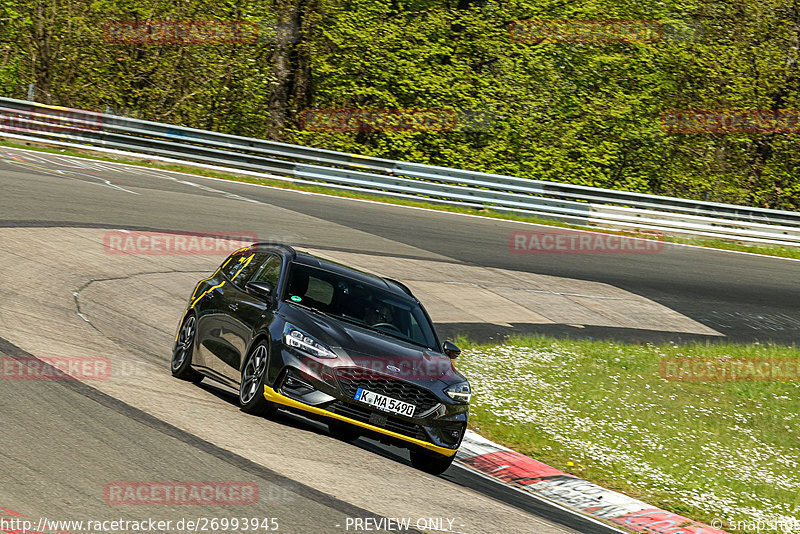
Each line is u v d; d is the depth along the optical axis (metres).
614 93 112.31
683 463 31.78
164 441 19.08
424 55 105.06
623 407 37.72
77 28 100.25
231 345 25.38
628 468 30.28
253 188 73.81
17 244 41.47
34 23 101.38
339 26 102.38
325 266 27.11
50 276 38.12
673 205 81.62
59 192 56.12
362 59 104.25
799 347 54.28
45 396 20.56
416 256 59.25
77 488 15.27
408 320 26.53
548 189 80.75
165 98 105.75
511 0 108.62
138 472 16.75
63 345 27.58
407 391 23.38
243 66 103.56
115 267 42.88
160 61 104.62
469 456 28.86
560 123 111.62
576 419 35.00
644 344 50.41
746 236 82.81
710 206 82.25
